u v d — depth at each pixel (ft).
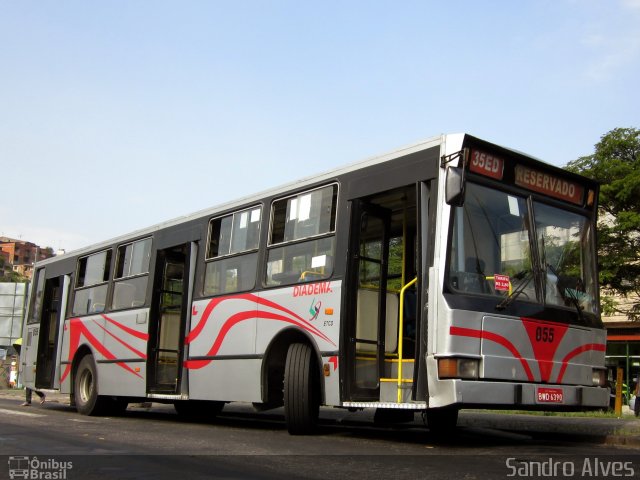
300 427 31.19
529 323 27.30
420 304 26.58
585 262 30.81
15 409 49.57
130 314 43.93
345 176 31.01
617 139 76.69
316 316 30.58
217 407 47.91
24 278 354.74
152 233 43.98
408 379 28.81
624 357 92.84
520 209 28.71
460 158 26.61
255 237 35.53
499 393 25.63
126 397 46.44
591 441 33.19
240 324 34.86
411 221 32.17
